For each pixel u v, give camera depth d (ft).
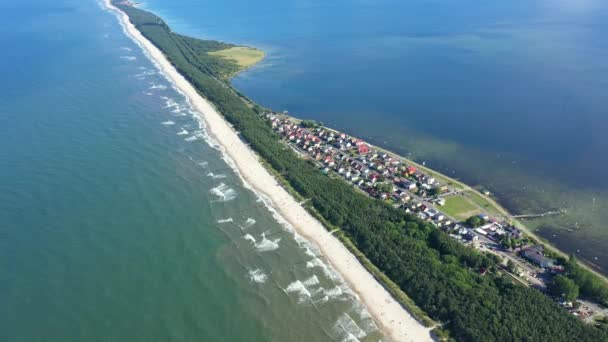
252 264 457.68
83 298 404.36
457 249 474.08
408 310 405.39
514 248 497.05
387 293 425.69
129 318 386.52
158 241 482.69
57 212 520.83
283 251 478.59
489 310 392.88
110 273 434.30
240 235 500.74
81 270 436.35
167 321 385.50
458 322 380.99
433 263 449.06
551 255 484.33
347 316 398.21
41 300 400.67
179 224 513.04
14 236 478.59
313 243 493.77
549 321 380.99
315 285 433.07
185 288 422.00
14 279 421.59
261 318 393.91
